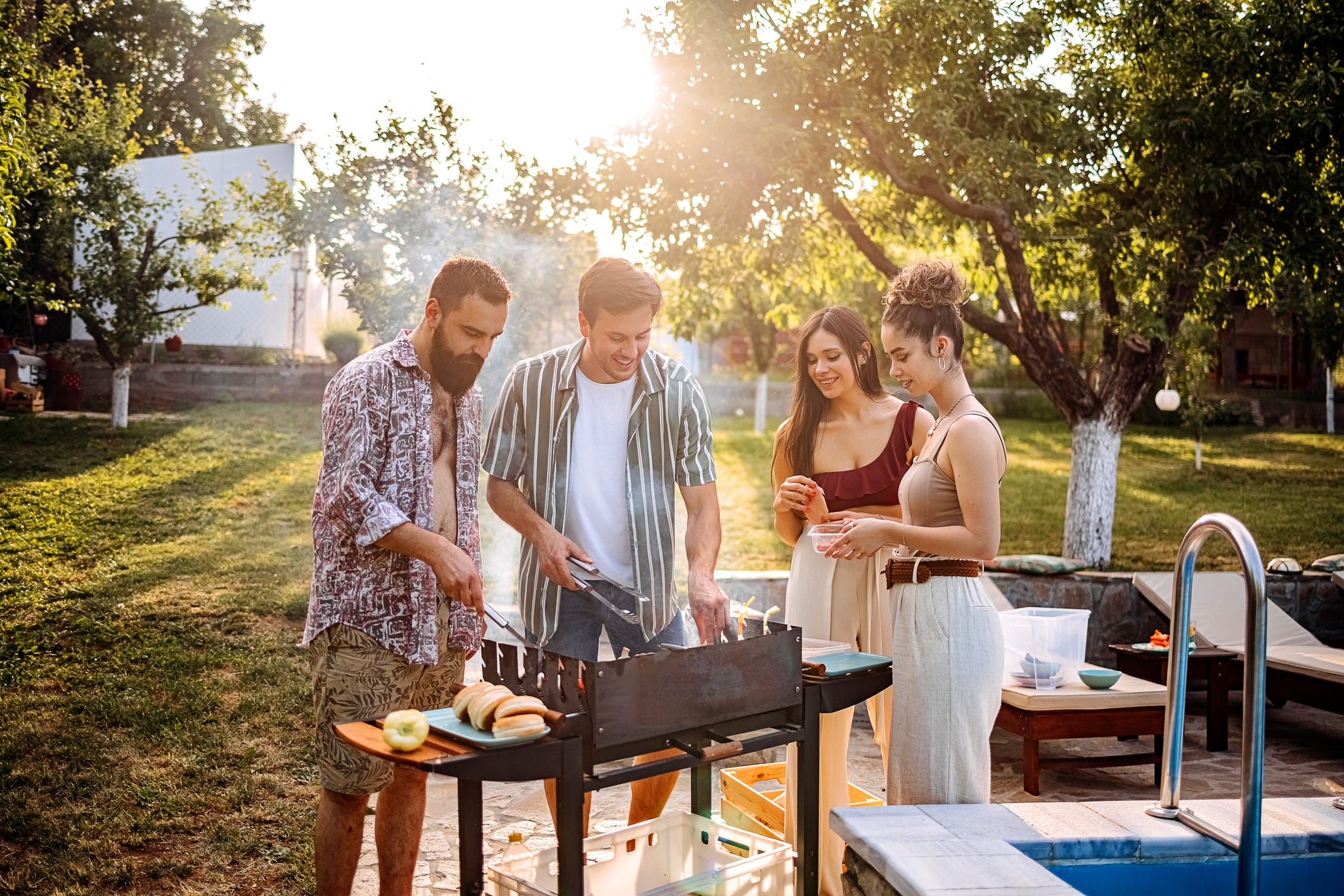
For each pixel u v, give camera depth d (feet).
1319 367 64.28
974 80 22.25
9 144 21.44
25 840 11.39
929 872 6.63
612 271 8.81
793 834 9.41
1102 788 14.47
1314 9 22.34
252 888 10.38
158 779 13.05
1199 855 7.50
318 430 40.60
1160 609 19.35
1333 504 36.88
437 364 8.49
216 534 26.00
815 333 9.91
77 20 58.44
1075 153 23.17
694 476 9.93
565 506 9.61
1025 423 65.62
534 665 7.02
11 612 19.31
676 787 14.03
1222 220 23.82
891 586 8.43
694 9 21.81
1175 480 42.52
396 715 6.31
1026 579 21.01
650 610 9.68
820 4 23.35
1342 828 7.69
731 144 21.83
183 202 40.06
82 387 44.37
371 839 11.84
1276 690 16.61
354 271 25.20
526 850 8.48
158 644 18.24
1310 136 22.04
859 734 17.11
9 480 29.12
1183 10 22.48
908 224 28.02
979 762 8.26
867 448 9.98
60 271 36.40
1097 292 29.48
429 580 8.39
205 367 46.29
